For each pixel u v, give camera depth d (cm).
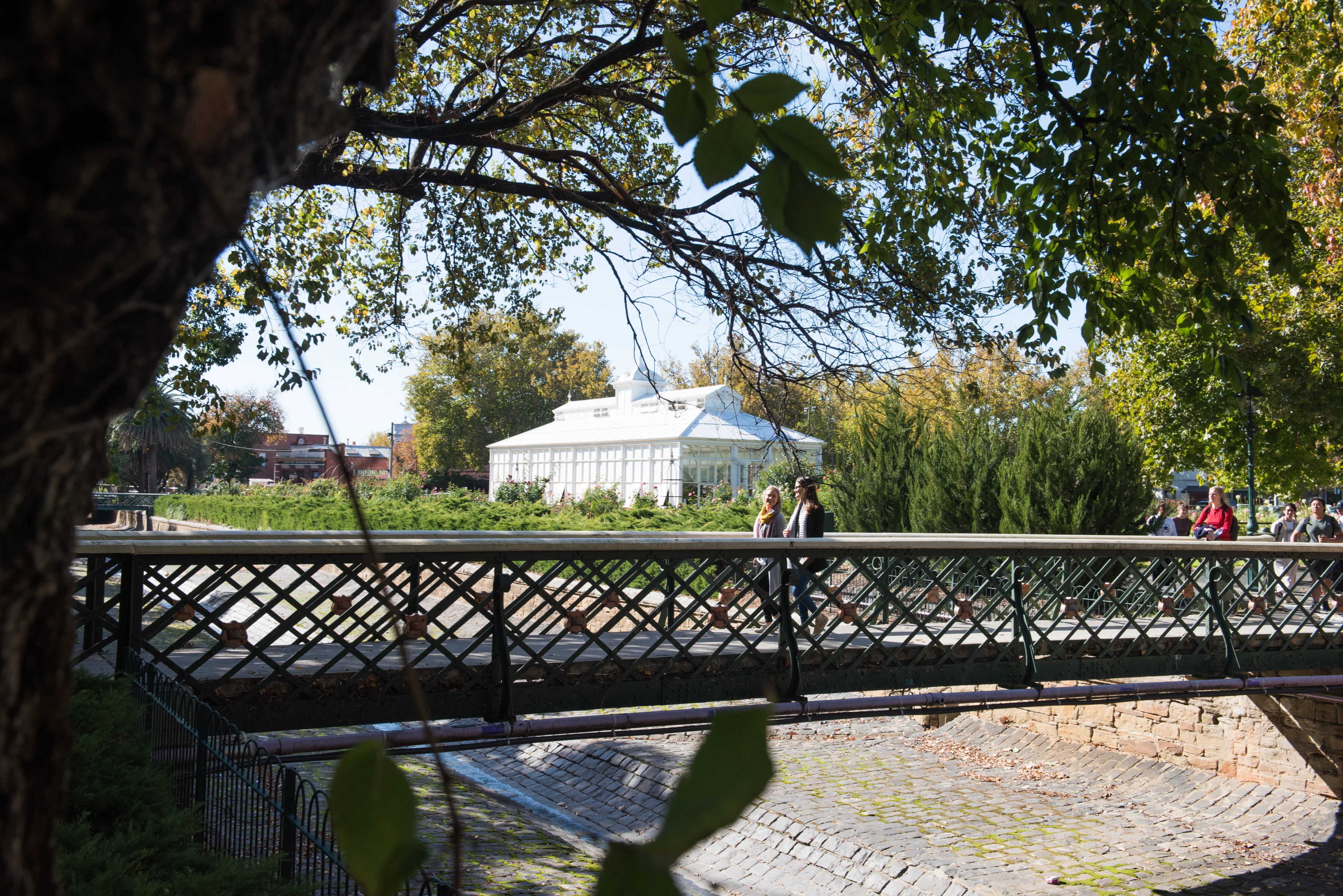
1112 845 1005
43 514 83
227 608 566
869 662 765
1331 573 1073
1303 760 1110
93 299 68
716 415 3566
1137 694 862
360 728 733
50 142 59
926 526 1850
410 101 947
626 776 1166
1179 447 1783
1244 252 1485
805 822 1054
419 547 602
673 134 96
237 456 7012
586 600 1416
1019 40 728
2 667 81
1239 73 664
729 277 796
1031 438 1711
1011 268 789
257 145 72
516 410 6725
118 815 386
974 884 886
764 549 710
